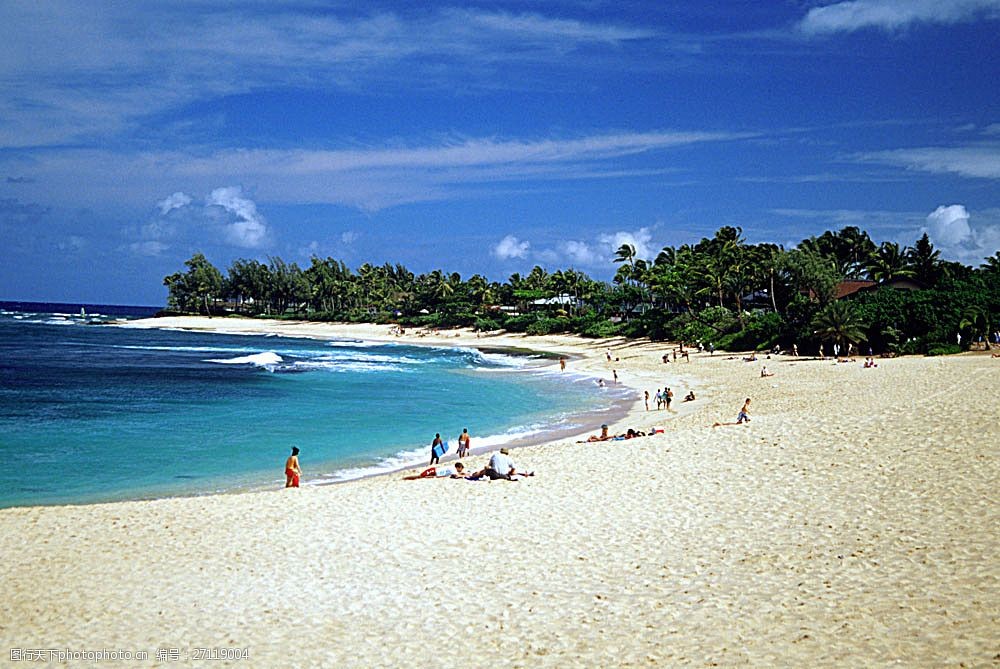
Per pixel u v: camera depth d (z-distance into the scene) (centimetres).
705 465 2123
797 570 1288
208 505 1928
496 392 5222
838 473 1892
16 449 3019
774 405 3691
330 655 1077
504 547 1528
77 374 6109
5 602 1291
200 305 19050
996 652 916
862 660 941
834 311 6675
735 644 1028
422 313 15900
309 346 10981
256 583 1367
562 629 1126
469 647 1085
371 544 1574
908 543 1356
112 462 2814
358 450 3098
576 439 3284
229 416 3959
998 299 6662
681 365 6919
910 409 2630
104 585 1366
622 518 1688
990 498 1559
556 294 13600
